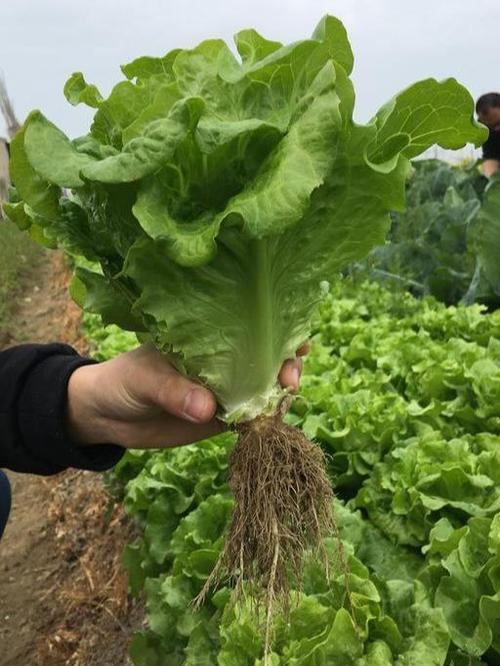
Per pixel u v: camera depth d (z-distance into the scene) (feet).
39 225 1.13
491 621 1.29
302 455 1.19
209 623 1.51
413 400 2.45
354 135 0.99
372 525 1.84
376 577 1.38
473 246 5.05
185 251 0.94
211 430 1.30
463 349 2.88
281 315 1.14
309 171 0.91
